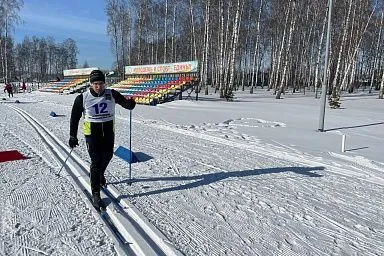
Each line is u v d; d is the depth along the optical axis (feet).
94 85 15.81
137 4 136.77
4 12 152.46
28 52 313.32
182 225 14.12
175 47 140.15
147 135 35.68
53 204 15.88
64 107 67.05
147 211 15.39
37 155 25.25
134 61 159.84
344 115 59.16
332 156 27.50
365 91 143.74
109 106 16.28
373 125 46.55
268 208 16.28
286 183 20.24
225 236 13.32
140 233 13.34
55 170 21.40
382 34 143.54
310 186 19.81
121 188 18.38
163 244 12.45
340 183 20.56
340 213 15.96
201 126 42.06
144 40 141.90
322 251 12.39
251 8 127.24
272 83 156.66
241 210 15.93
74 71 144.97
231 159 25.81
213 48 139.33
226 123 45.37
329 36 39.42
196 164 23.94
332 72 137.59
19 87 163.73
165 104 72.38
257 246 12.61
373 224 14.84
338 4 112.98
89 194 17.30
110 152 16.66
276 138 34.88
